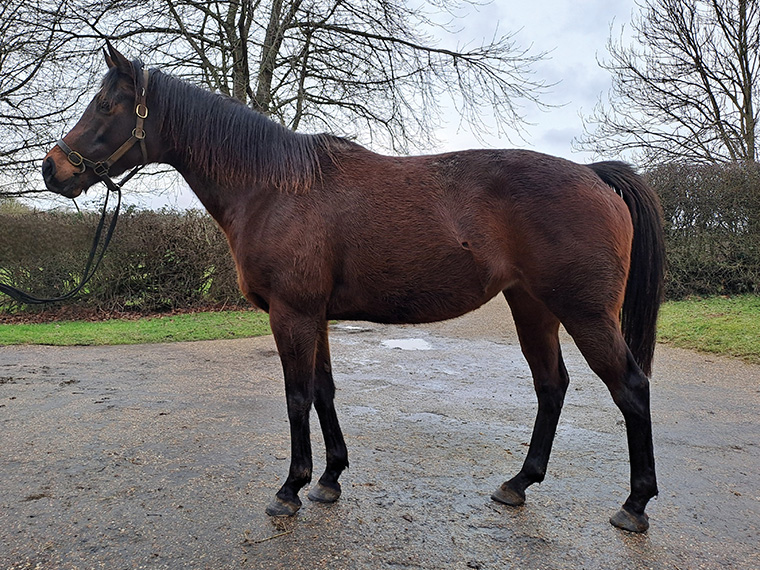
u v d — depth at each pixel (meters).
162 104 2.60
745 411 4.15
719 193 9.92
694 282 10.27
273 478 2.80
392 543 2.16
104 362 6.21
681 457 3.17
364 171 2.45
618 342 2.21
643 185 2.45
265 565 1.99
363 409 4.23
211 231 10.74
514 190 2.29
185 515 2.38
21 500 2.53
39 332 8.12
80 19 8.97
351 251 2.34
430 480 2.81
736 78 13.03
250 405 4.33
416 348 7.21
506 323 9.75
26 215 9.55
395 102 10.93
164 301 10.38
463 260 2.29
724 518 2.40
